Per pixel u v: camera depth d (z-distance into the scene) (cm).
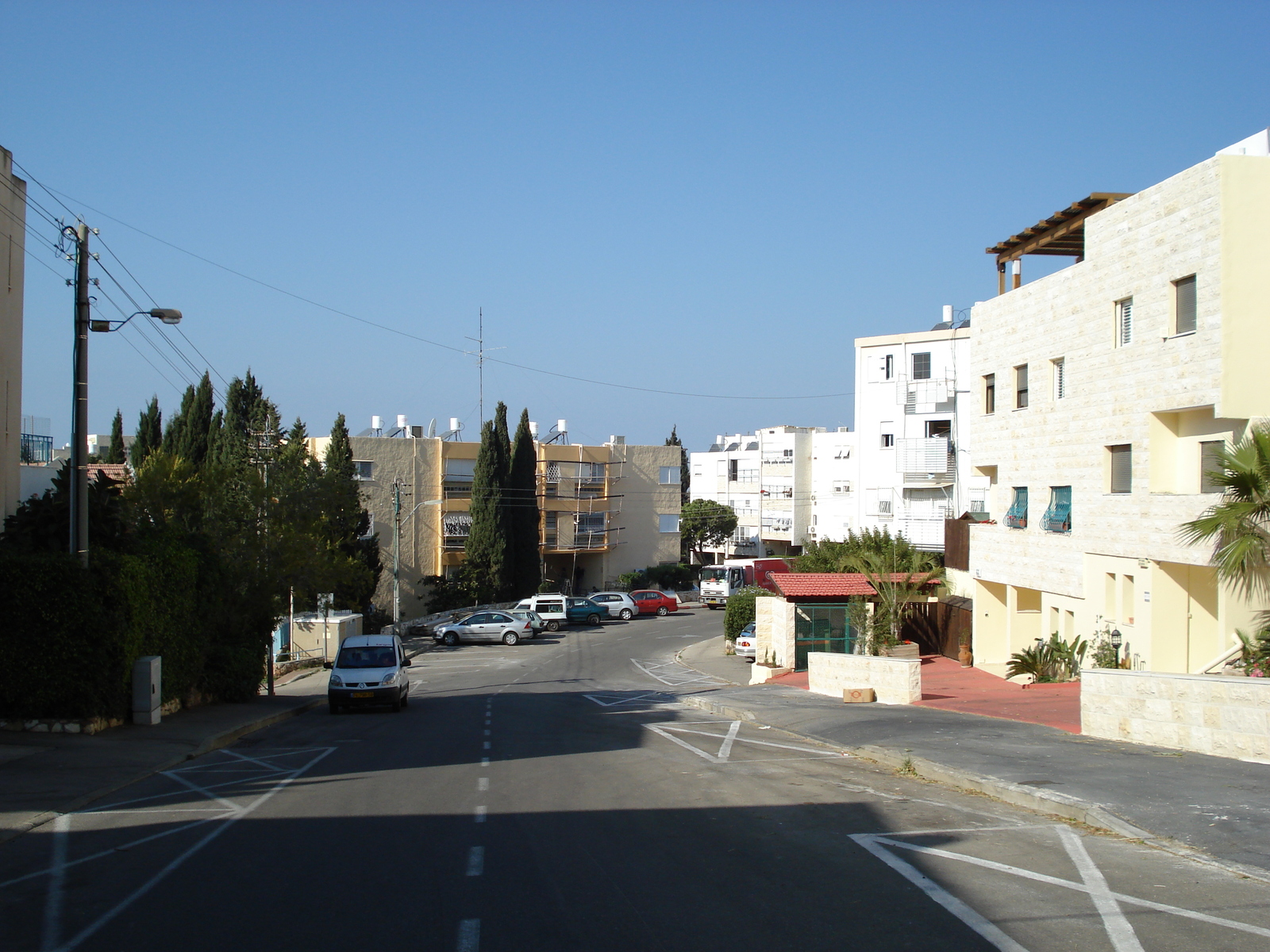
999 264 3098
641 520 7869
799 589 3372
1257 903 736
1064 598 2477
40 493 2175
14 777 1296
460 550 6688
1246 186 1833
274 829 1023
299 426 5744
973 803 1131
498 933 681
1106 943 652
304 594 2984
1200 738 1373
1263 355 1822
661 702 2753
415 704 2858
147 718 1858
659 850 914
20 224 1947
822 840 947
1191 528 1697
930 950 640
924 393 5144
